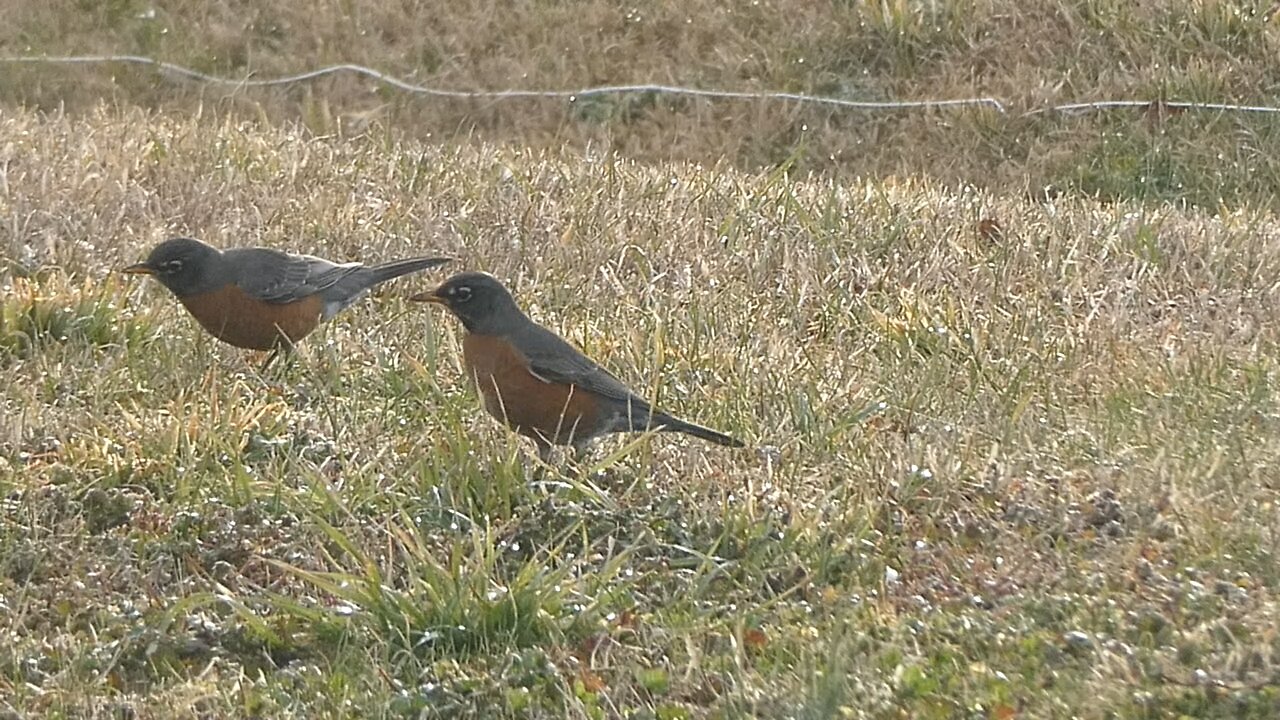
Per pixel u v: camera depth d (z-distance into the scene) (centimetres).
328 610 802
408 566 819
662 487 956
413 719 735
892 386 1123
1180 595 800
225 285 1133
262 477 950
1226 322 1277
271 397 1080
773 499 925
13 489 912
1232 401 1074
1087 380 1135
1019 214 1612
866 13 2567
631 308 1256
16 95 2597
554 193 1617
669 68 2575
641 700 743
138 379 1087
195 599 802
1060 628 784
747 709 721
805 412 1041
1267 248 1521
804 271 1359
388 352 1158
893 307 1300
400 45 2672
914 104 2430
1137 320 1288
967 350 1188
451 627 789
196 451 967
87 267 1280
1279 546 845
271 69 2647
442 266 1366
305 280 1159
